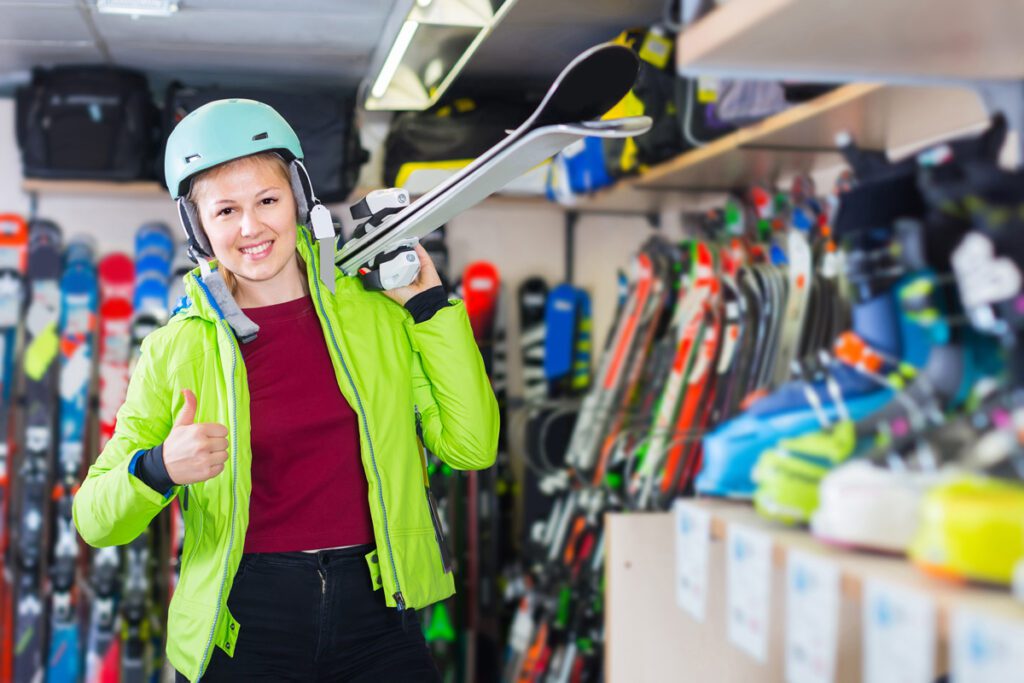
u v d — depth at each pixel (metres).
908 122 1.40
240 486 1.68
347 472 1.75
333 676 1.74
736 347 2.24
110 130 3.58
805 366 1.29
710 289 2.58
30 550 3.63
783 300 2.01
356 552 1.74
